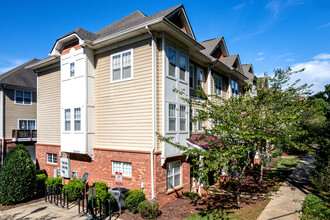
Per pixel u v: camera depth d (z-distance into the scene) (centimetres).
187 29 1285
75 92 1253
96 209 936
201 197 1140
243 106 1009
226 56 1917
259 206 998
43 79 1633
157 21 962
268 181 1499
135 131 1079
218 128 853
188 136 1241
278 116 872
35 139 2152
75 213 952
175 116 1141
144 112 1055
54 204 1077
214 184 1407
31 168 1161
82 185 1152
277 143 977
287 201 1069
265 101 1032
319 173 1194
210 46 1753
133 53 1109
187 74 1252
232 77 1911
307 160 2284
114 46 1176
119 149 1110
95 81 1251
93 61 1255
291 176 1630
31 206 1054
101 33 1375
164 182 1045
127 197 962
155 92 1034
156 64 1054
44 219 893
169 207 993
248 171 1830
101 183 1108
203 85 1548
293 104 988
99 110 1223
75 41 1280
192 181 1332
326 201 1027
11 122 2064
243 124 884
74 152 1238
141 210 891
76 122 1247
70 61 1294
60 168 1409
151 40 1055
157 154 1007
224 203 1048
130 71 1117
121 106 1136
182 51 1216
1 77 2266
